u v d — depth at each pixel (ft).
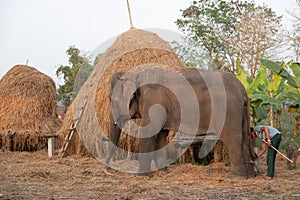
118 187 25.14
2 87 52.37
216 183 26.84
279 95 45.21
